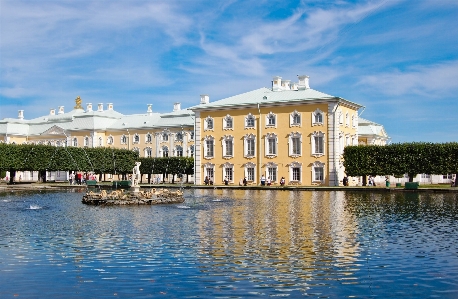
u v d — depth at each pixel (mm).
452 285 17031
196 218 34781
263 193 68562
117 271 18844
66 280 17688
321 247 23109
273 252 21953
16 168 102250
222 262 20094
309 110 90438
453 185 78375
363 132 121812
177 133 131125
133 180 54875
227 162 98375
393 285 17000
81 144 141125
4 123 149750
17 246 23766
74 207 44625
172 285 16984
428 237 25984
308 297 15766
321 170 89250
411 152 79812
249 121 96562
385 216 35500
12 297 15828
